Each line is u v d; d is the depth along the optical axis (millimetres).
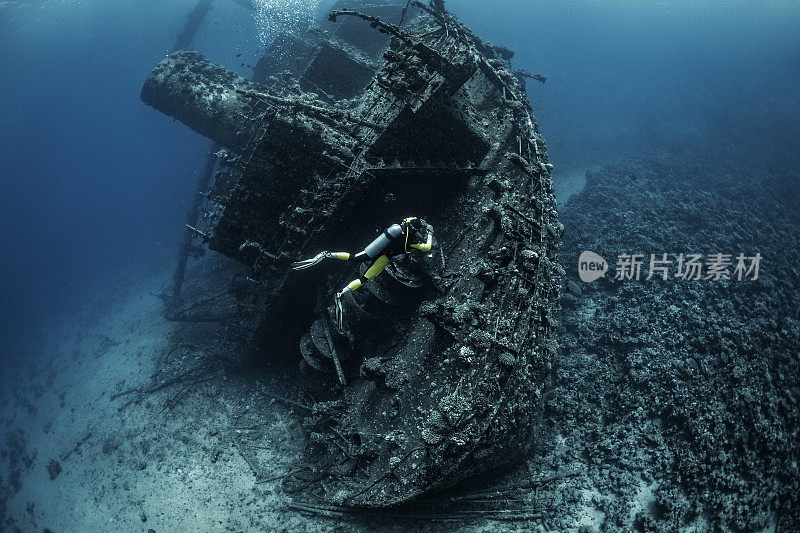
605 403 14797
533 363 10789
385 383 11258
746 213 23625
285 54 23625
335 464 12383
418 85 12133
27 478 18391
